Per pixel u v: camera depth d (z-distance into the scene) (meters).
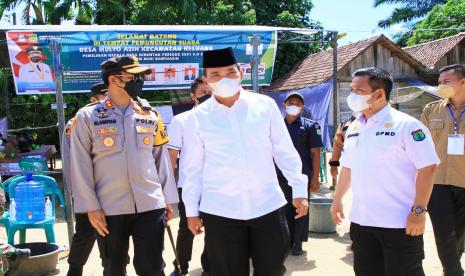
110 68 3.15
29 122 16.62
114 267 3.20
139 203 3.16
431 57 18.62
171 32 8.02
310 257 5.14
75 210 3.13
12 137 10.65
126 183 3.14
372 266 2.94
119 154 3.13
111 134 3.12
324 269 4.75
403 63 17.72
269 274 2.83
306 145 4.97
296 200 2.83
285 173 2.88
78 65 7.93
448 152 3.93
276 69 20.64
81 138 3.12
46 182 5.55
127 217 3.17
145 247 3.15
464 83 3.96
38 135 17.59
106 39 7.80
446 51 18.20
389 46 17.19
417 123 2.72
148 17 18.30
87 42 7.68
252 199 2.73
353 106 2.85
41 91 7.68
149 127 3.26
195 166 2.88
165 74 8.21
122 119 3.19
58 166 14.28
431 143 2.70
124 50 7.99
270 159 2.82
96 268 4.89
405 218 2.73
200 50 8.23
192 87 4.47
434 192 3.95
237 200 2.72
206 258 4.32
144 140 3.21
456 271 3.85
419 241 2.76
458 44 18.53
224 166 2.73
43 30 7.38
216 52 2.71
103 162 3.13
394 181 2.76
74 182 3.12
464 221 3.99
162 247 3.23
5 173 9.20
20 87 7.55
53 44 5.36
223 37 8.13
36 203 5.21
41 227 5.06
